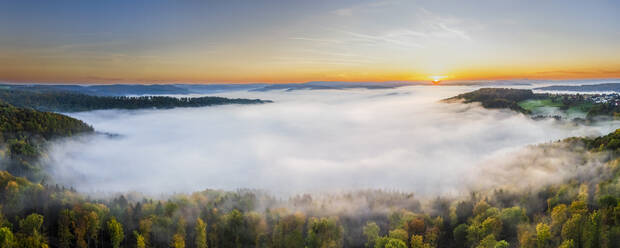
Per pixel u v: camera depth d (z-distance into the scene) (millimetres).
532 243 89500
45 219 108375
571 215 94438
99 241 103375
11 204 111750
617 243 79250
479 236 100375
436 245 105250
